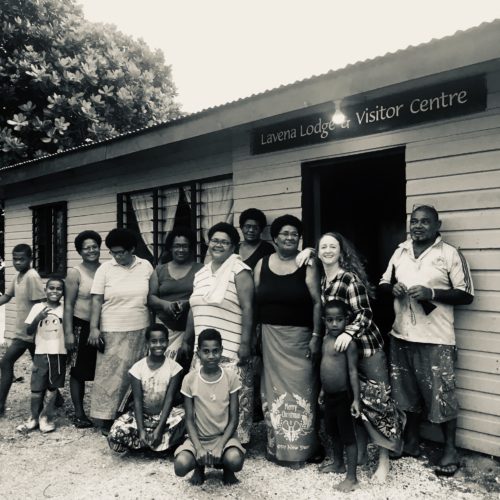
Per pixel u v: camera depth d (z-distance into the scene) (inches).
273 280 143.2
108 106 484.4
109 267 171.0
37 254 333.4
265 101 170.7
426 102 153.5
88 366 179.5
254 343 153.6
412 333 139.7
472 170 145.2
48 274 322.7
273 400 141.6
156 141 214.7
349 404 129.3
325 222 202.5
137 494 127.1
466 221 146.1
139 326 170.2
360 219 230.4
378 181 228.4
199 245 231.0
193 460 127.7
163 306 163.6
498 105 140.6
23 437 170.4
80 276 180.4
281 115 183.8
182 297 166.2
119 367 167.2
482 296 142.9
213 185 225.5
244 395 145.8
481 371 143.0
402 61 135.6
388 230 227.9
